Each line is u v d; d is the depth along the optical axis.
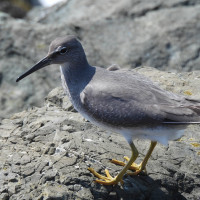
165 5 21.73
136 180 11.17
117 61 19.70
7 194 10.60
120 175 10.83
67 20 22.14
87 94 11.09
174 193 11.22
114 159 11.48
